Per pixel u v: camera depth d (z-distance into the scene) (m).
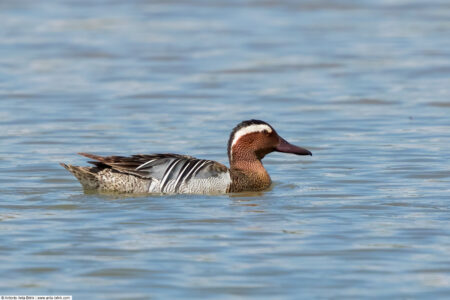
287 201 13.77
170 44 32.12
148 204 13.49
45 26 35.44
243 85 25.95
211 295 9.50
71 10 39.06
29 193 14.34
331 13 38.38
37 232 11.77
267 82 26.33
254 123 15.29
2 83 25.89
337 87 25.48
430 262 10.45
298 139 19.47
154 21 36.69
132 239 11.45
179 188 14.43
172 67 28.55
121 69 28.20
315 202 13.67
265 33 34.16
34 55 30.27
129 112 22.41
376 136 19.50
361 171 16.14
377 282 9.84
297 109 22.80
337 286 9.73
